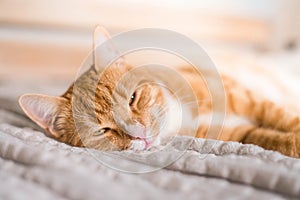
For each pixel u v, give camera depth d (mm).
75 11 2250
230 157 756
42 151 769
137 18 2338
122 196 601
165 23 2387
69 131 998
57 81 2115
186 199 598
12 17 2158
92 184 640
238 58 1585
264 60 1985
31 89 1713
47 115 1012
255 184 653
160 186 656
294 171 671
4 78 2176
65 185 641
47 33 2287
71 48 2303
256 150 802
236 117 1136
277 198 600
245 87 1249
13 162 762
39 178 672
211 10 2451
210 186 648
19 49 2229
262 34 2557
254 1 2512
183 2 2404
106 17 2293
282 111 1113
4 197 595
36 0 2184
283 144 985
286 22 2541
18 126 1116
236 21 2496
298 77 1635
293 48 2594
